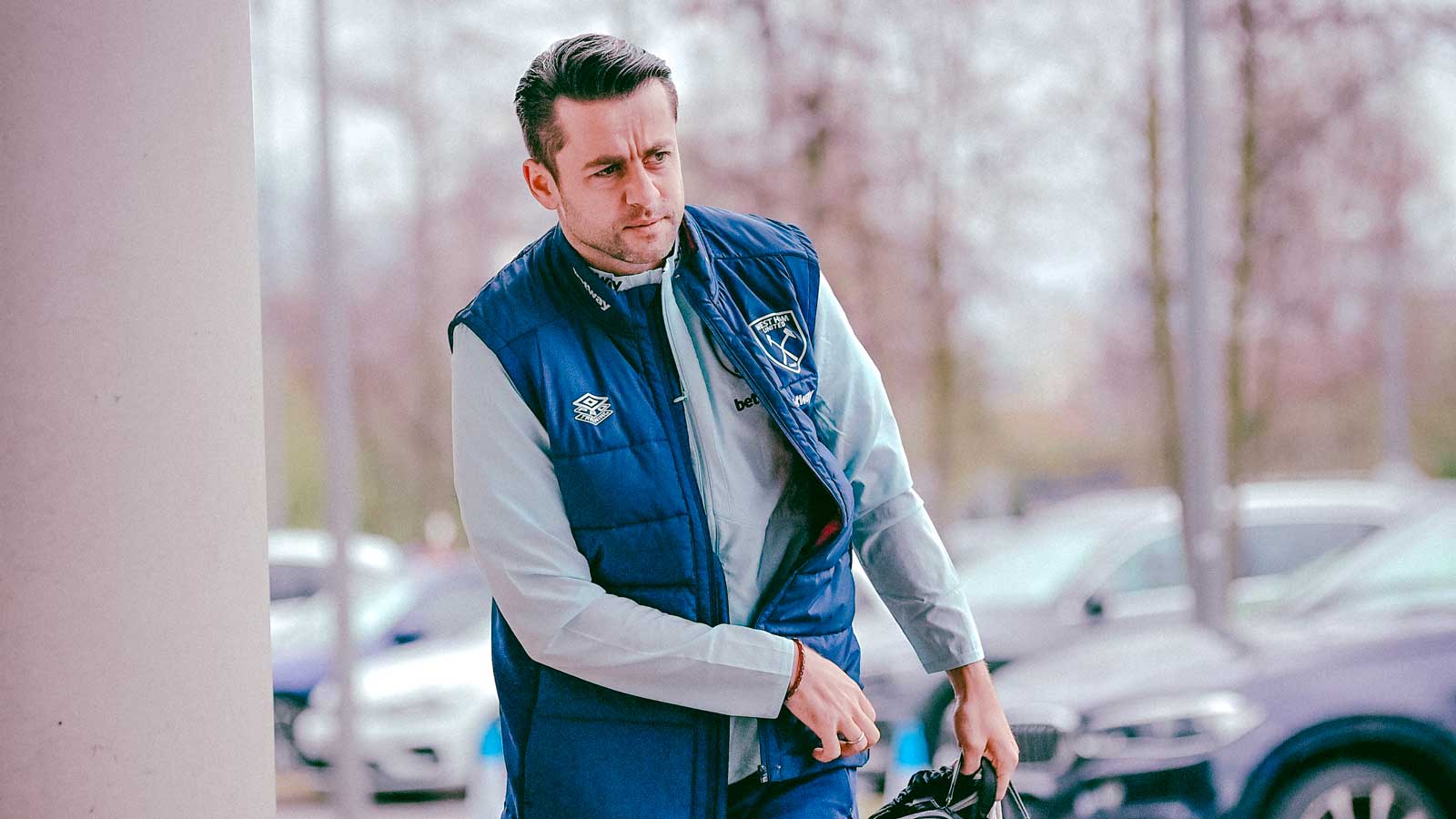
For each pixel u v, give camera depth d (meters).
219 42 3.57
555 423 3.48
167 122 3.43
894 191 21.67
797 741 3.62
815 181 21.03
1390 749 8.80
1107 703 9.32
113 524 3.30
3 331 3.19
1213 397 16.44
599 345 3.55
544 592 3.47
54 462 3.23
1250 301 20.97
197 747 3.44
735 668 3.46
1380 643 9.02
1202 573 15.40
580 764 3.54
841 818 3.63
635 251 3.45
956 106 21.59
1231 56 19.97
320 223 17.17
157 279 3.40
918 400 23.05
